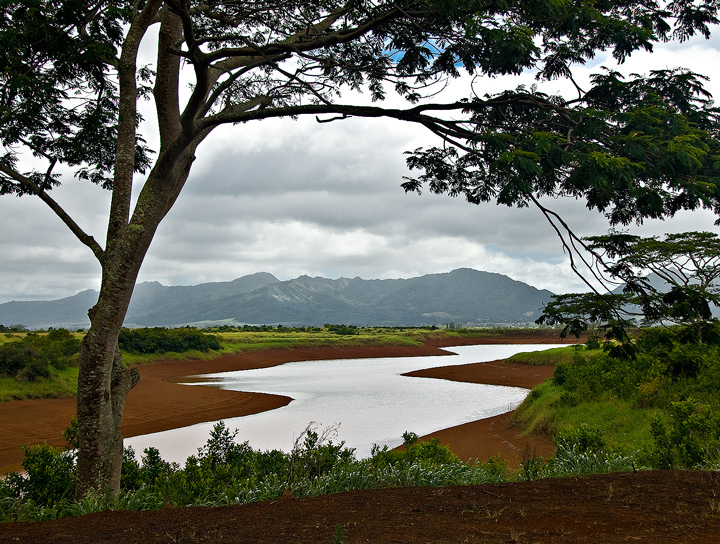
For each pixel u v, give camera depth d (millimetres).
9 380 26203
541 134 5238
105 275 6738
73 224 7246
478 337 134000
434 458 9312
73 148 9242
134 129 7430
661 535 3904
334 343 88750
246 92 9461
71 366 31750
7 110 8242
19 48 7504
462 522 4391
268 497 6328
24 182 7125
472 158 7469
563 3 5285
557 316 6641
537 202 6043
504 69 5484
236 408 27234
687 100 6391
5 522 5109
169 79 6625
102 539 4094
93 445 6406
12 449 17344
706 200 5348
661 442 9109
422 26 6133
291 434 20219
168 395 30469
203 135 7445
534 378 39438
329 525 4320
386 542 3762
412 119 6324
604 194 5883
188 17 5488
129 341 54000
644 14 6523
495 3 5180
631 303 6238
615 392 16672
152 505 6148
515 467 13453
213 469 8078
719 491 5465
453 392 33719
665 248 6020
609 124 5938
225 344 72125
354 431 20578
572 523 4324
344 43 8039
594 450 9695
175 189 7125
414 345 96938
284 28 8250
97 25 8039
